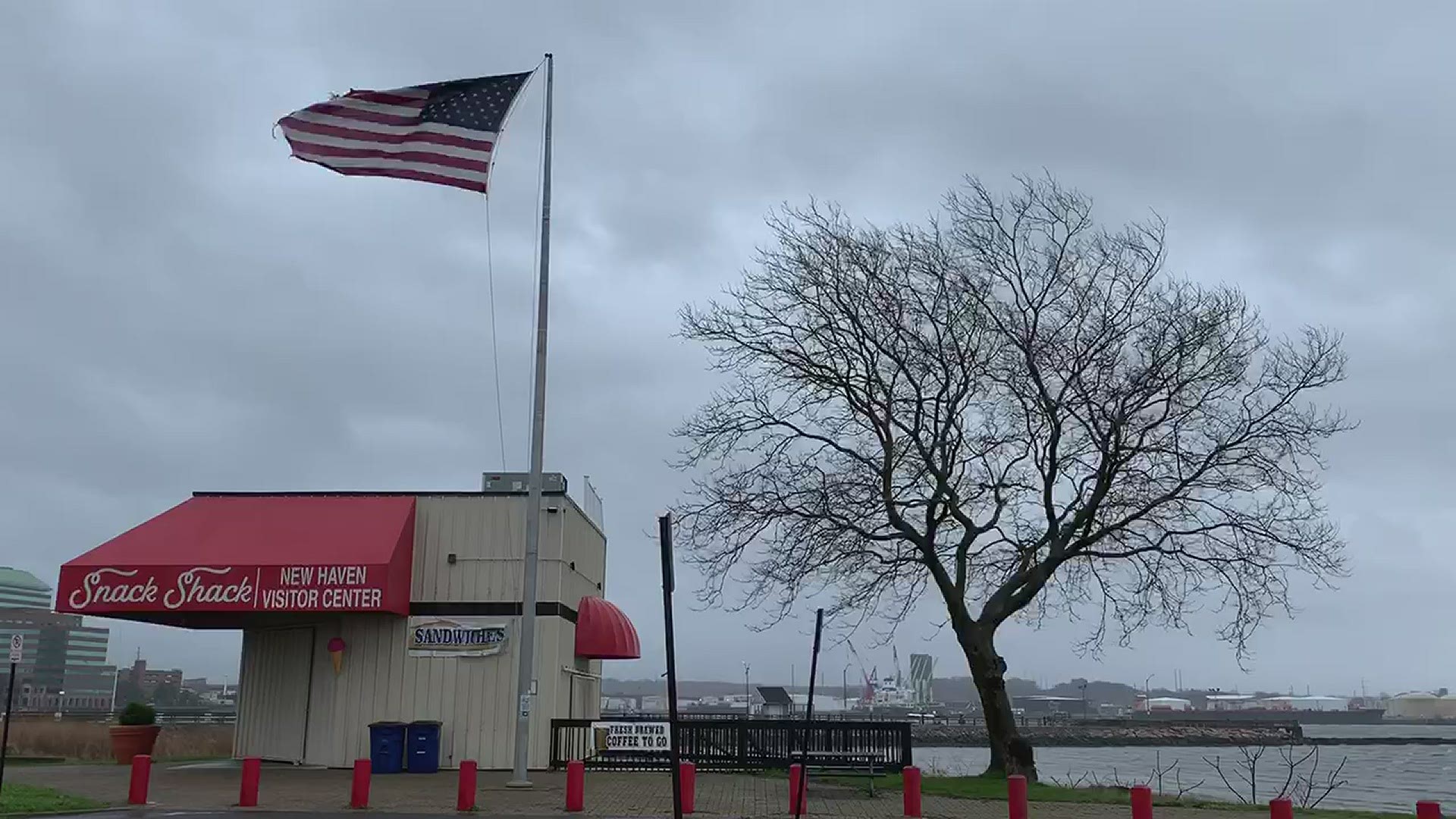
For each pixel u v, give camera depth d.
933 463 26.22
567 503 28.80
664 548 10.92
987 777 25.55
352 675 27.11
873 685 111.25
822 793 21.83
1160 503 25.33
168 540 26.33
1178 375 25.28
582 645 30.17
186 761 30.47
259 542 26.30
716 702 148.00
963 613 26.48
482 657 27.03
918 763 63.22
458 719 26.75
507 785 21.52
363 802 17.81
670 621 10.88
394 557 26.14
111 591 25.22
